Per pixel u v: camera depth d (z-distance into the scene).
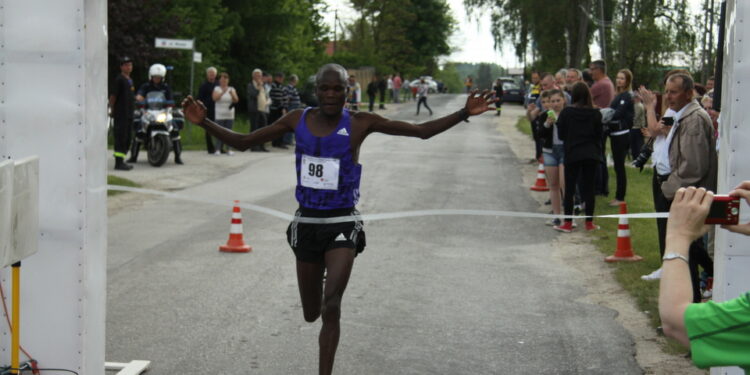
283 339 6.04
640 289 7.52
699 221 2.38
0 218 3.75
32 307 4.52
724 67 4.58
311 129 4.80
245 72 41.41
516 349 5.92
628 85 11.98
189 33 33.28
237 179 15.08
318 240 4.79
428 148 22.59
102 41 4.58
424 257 8.96
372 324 6.46
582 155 10.17
